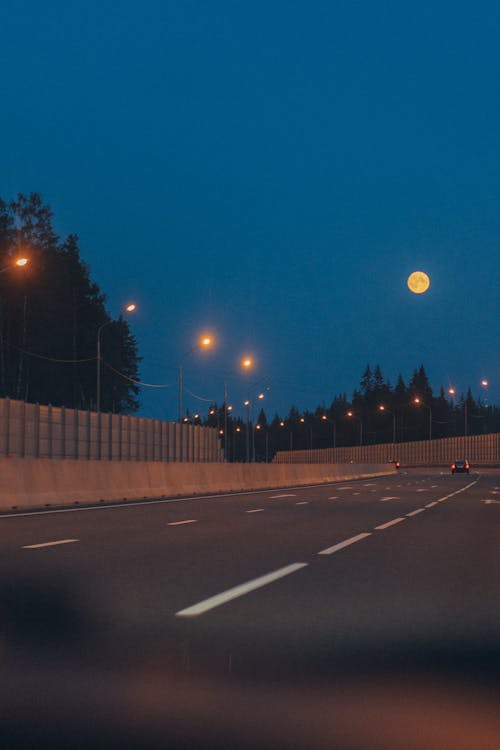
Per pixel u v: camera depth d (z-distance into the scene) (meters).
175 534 18.11
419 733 5.23
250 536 17.86
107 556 13.99
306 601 9.91
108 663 6.95
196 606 9.52
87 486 31.47
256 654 7.30
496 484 62.88
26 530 18.80
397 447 172.00
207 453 81.44
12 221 101.94
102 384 116.69
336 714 5.62
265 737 5.14
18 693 6.07
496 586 11.16
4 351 102.69
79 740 5.06
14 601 9.73
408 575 12.15
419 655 7.32
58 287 105.38
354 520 23.06
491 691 6.20
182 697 5.99
